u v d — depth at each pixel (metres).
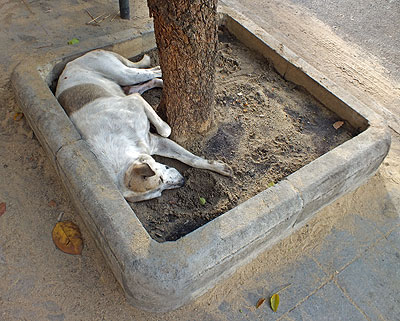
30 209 1.36
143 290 1.03
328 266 1.29
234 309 1.19
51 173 1.46
